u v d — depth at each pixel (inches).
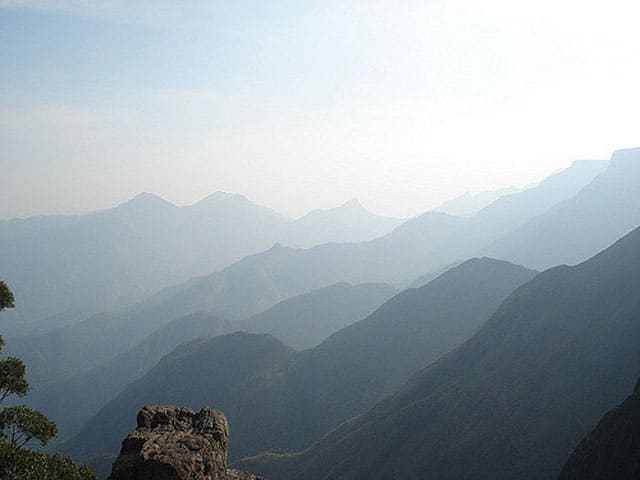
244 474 887.7
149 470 725.3
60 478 775.1
